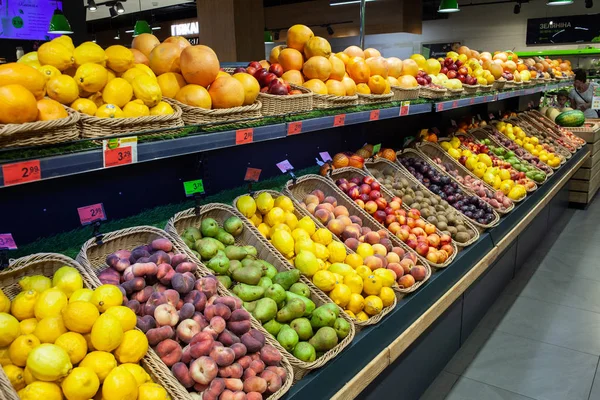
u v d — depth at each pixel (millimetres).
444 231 3014
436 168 3861
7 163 1228
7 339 1325
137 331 1463
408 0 13117
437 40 15422
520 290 4098
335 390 1812
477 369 3000
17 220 1855
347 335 1928
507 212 3727
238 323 1656
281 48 2971
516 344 3283
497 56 5637
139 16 17266
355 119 2730
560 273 4438
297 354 1757
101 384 1339
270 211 2426
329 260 2330
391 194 3111
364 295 2217
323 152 3244
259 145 2893
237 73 2291
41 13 7121
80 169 1407
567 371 2980
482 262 3145
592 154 6578
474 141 4836
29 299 1459
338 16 13727
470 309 3297
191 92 1927
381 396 2238
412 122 4586
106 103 1700
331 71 2768
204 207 2242
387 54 13656
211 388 1463
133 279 1640
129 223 2209
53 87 1542
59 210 1976
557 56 12188
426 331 2643
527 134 6055
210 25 7684
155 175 2320
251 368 1563
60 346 1310
